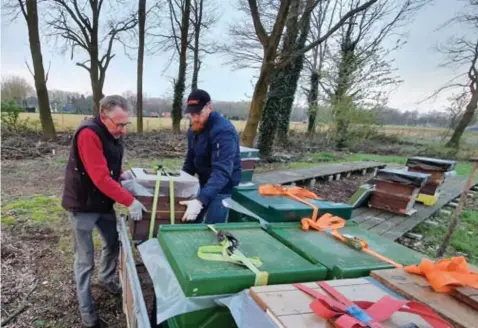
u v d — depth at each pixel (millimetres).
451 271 1092
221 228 1521
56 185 5555
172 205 1874
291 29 7176
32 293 2502
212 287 1020
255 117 7535
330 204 1951
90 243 2080
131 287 1338
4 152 7801
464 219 5281
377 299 990
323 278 1200
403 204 4633
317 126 15844
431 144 16109
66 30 12680
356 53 13188
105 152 1892
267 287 1002
